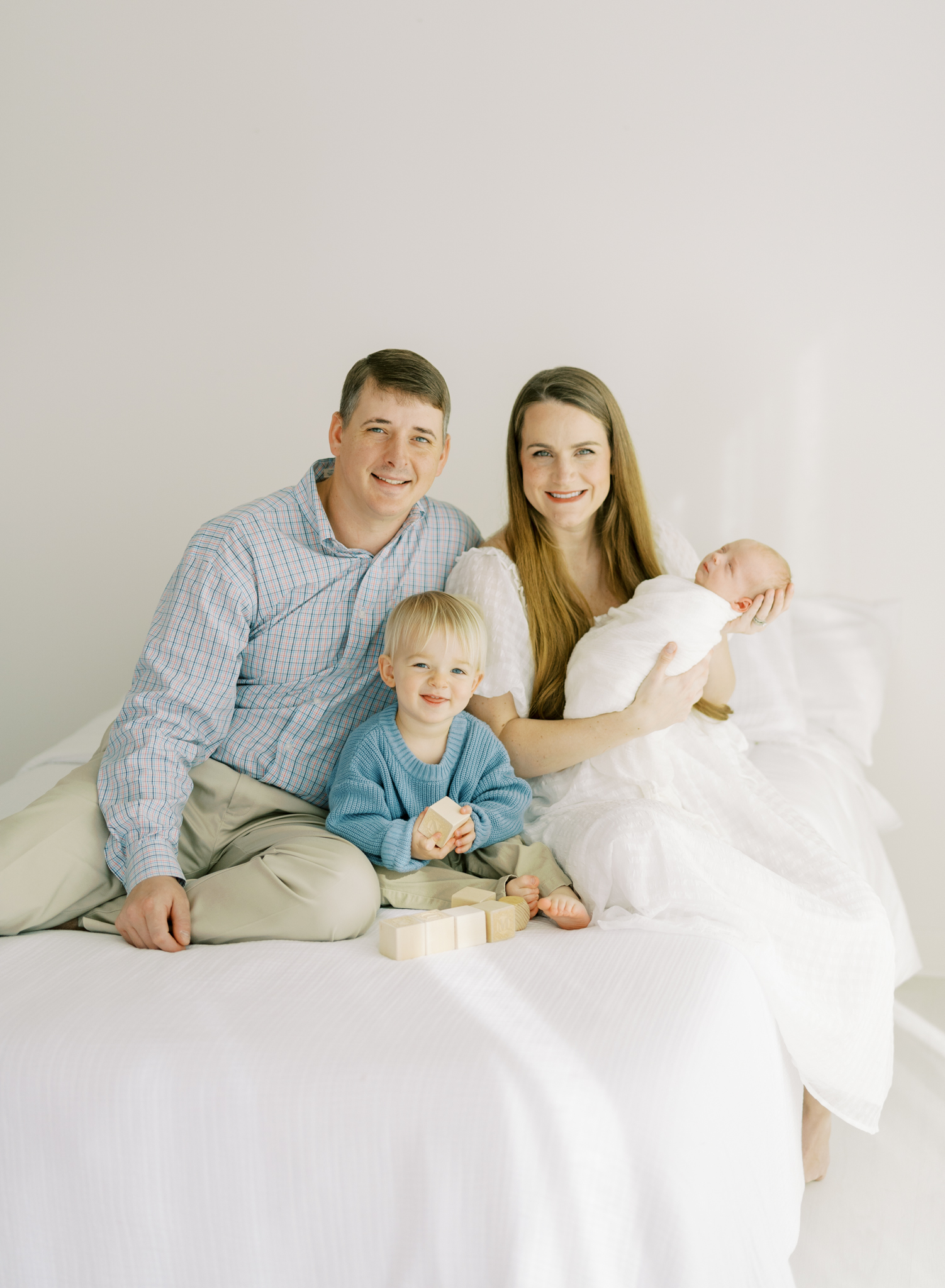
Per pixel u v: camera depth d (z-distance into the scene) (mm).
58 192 2439
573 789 1410
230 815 1410
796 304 2186
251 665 1454
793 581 2236
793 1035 1146
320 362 2385
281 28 2334
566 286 2283
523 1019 939
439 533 1560
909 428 2154
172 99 2385
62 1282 887
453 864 1406
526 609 1526
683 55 2188
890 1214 1335
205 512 2447
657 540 1649
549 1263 804
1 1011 970
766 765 1735
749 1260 857
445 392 1461
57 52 2416
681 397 2254
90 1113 879
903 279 2133
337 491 1478
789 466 2219
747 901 1204
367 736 1349
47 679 2533
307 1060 883
